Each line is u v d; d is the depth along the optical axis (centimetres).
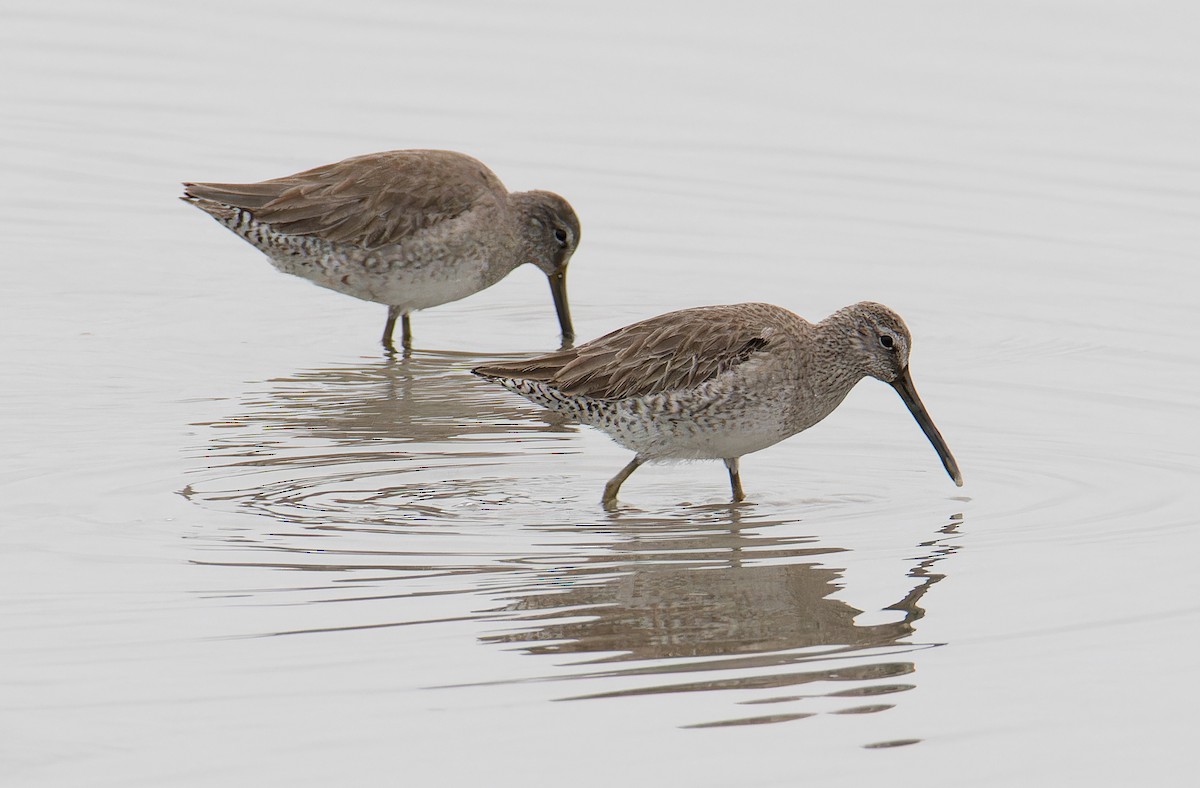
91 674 1039
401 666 1057
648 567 1240
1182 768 945
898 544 1296
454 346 1941
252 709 997
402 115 2702
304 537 1291
